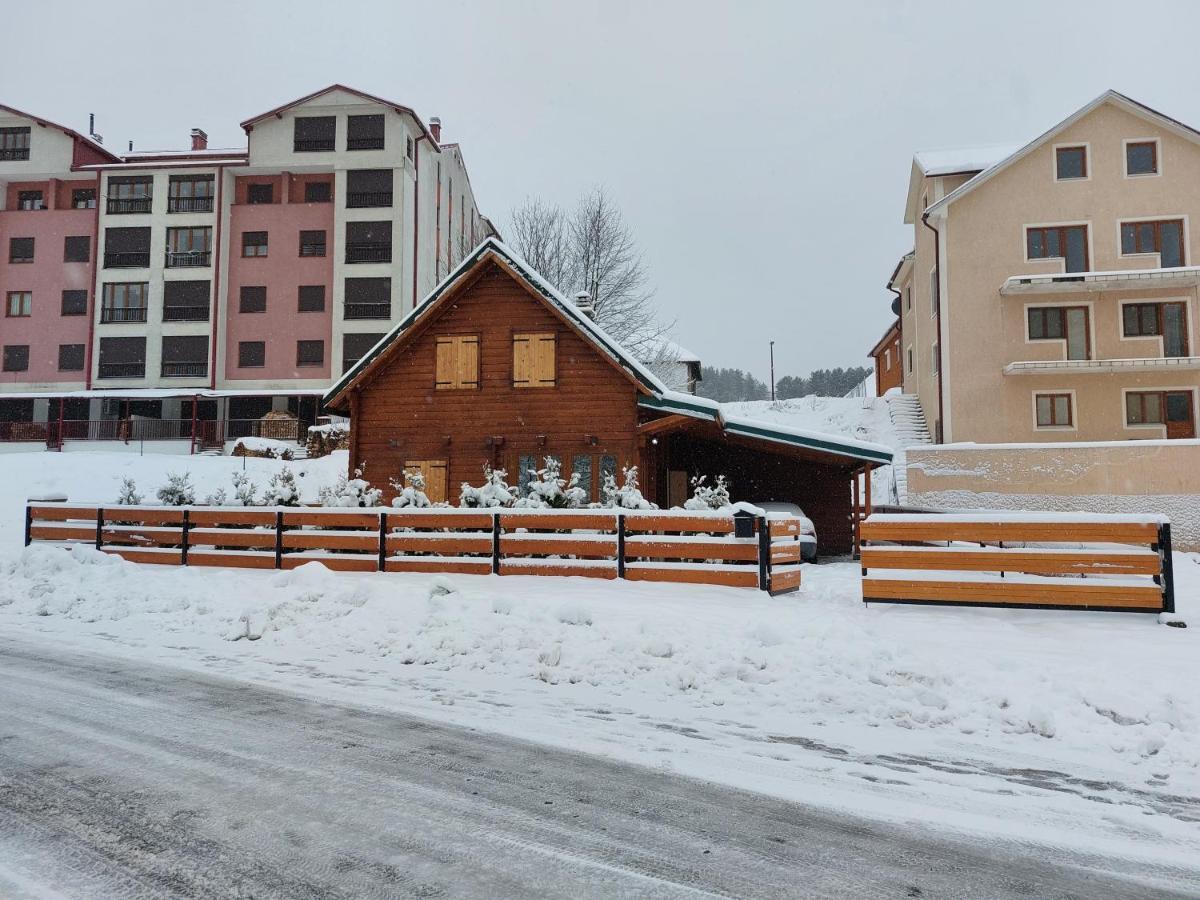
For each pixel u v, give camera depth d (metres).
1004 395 29.09
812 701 6.21
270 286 41.69
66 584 11.67
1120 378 28.55
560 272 38.47
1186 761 4.97
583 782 4.57
